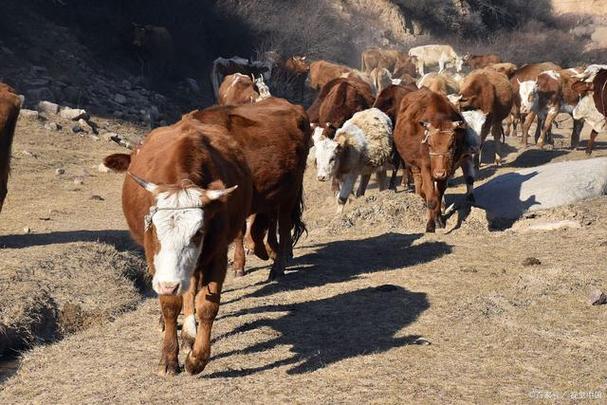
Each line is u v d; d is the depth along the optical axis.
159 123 31.16
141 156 7.70
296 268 11.55
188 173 7.07
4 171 12.43
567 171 15.44
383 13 62.09
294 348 8.16
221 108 10.04
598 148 25.12
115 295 10.69
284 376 7.42
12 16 32.41
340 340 8.35
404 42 61.22
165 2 40.94
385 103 17.61
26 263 11.18
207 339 7.29
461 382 7.18
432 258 11.77
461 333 8.43
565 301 9.41
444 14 64.75
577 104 24.44
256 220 11.01
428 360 7.70
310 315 9.23
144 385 7.36
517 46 63.06
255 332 8.66
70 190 18.28
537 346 8.03
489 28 68.00
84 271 11.26
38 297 10.09
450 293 9.87
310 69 41.62
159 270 6.38
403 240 13.06
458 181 18.81
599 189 15.12
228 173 7.58
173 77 37.00
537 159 22.59
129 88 32.62
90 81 31.20
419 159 14.05
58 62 31.20
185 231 6.37
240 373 7.54
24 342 9.34
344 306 9.52
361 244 13.02
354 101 18.55
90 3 37.50
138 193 7.37
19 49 30.69
